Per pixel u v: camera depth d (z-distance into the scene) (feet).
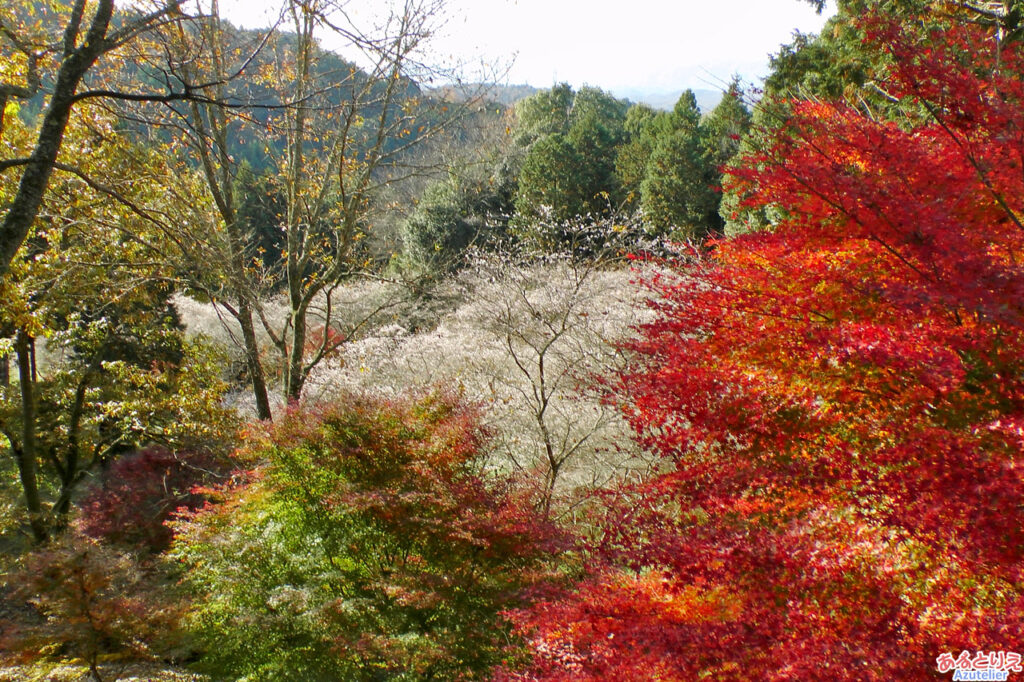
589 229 52.44
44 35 25.27
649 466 33.06
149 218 24.97
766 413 16.65
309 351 59.21
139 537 37.93
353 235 43.04
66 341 44.14
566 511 33.63
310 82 37.88
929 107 16.84
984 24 31.60
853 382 16.16
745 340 17.70
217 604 27.27
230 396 62.75
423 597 24.72
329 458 28.73
